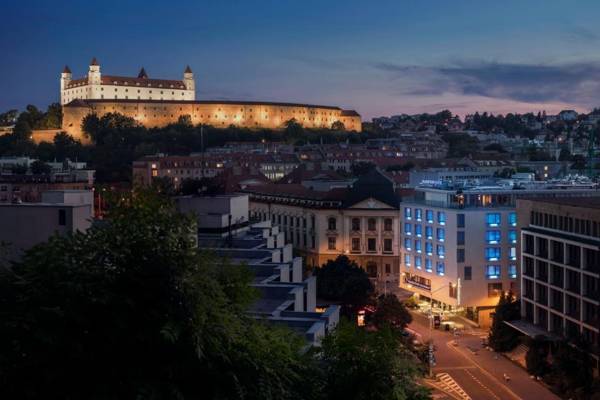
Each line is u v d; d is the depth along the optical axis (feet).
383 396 120.78
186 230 118.62
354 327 130.21
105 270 109.70
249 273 130.00
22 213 216.95
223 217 324.80
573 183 510.58
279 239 385.50
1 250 139.54
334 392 122.42
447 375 327.47
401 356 128.77
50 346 101.09
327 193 582.76
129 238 112.98
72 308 103.50
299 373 121.70
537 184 495.41
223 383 109.50
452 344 380.58
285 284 241.76
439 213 453.17
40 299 104.12
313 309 261.03
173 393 104.32
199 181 386.93
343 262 427.74
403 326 353.10
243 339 114.73
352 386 121.80
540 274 355.56
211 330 109.50
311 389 120.37
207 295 113.19
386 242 549.95
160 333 102.68
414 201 495.82
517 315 370.32
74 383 102.47
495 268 435.94
